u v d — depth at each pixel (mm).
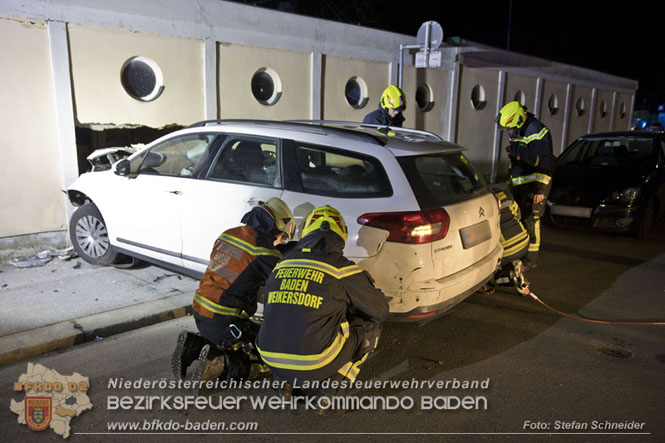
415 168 3400
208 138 4297
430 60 7762
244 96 6926
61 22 5234
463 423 2840
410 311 3312
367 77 8594
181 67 6250
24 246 5461
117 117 5824
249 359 3096
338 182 3523
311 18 7512
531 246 5148
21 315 4043
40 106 5305
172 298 4457
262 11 6895
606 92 15914
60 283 4805
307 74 7648
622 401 3062
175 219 4297
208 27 6367
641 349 3770
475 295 4883
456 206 3490
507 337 3953
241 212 3865
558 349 3756
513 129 5258
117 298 4453
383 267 3248
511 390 3186
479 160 11305
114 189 4789
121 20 5625
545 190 5074
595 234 7488
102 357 3555
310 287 2623
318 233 2717
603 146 7957
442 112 10156
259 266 2939
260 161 3941
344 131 3725
